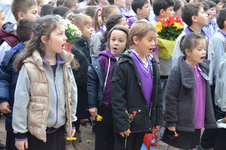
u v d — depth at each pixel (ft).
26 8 11.04
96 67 9.61
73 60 7.84
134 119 8.07
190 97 9.13
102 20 15.31
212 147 11.38
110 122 9.42
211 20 18.92
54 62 7.13
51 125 6.92
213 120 9.48
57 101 6.97
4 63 8.02
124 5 19.77
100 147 9.48
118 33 9.29
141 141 8.66
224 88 10.43
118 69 8.25
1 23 11.98
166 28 12.55
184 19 12.40
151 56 8.75
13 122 6.63
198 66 9.68
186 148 9.23
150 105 8.52
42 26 6.72
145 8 16.97
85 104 11.31
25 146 6.75
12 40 9.63
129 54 8.35
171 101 9.21
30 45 6.77
